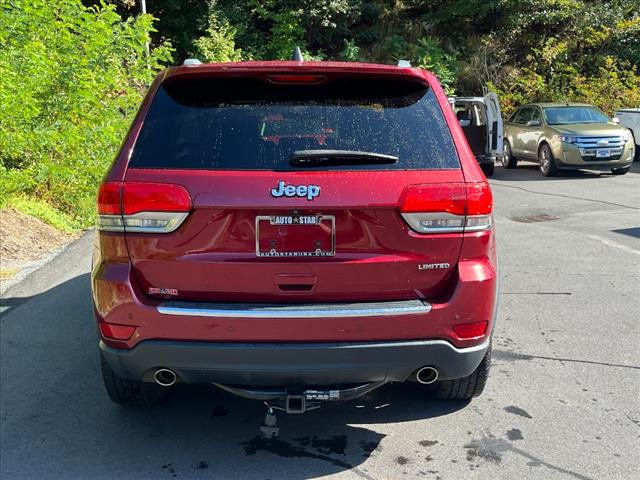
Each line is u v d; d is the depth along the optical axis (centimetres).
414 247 299
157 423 369
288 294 297
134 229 296
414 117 317
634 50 2303
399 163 302
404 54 2366
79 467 322
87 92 876
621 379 421
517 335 499
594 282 642
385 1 2539
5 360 455
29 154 876
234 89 322
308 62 321
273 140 304
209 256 294
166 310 292
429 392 392
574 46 2314
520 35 2398
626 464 322
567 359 454
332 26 2209
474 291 302
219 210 291
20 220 822
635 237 852
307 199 289
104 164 959
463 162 309
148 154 304
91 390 411
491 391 405
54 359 457
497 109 1480
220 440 350
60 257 733
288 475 315
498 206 1127
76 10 956
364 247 296
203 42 2070
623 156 1502
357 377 303
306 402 323
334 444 345
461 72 2348
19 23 832
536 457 329
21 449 339
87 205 940
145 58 1048
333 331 292
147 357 299
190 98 320
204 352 293
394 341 297
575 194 1255
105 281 299
